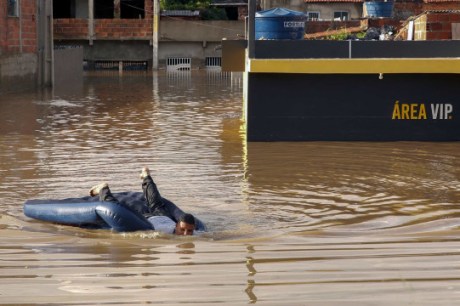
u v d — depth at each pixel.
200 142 33.84
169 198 22.83
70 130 38.03
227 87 67.75
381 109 33.22
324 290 14.34
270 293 14.20
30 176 26.05
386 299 13.85
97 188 20.14
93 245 17.61
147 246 17.53
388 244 17.59
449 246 17.34
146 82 74.69
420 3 75.06
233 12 111.12
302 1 96.88
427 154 30.27
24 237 18.34
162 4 103.56
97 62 100.25
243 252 16.97
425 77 33.00
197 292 14.28
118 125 40.09
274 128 33.53
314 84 33.25
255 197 22.98
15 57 62.12
